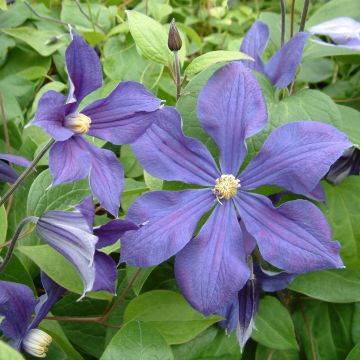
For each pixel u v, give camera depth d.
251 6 0.53
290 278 0.26
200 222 0.25
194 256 0.22
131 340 0.22
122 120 0.21
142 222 0.22
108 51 0.36
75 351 0.24
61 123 0.19
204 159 0.24
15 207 0.27
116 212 0.20
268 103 0.26
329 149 0.22
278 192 0.26
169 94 0.34
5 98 0.33
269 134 0.24
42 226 0.20
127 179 0.28
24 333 0.22
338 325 0.28
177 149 0.23
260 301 0.27
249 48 0.30
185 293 0.22
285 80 0.27
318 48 0.33
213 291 0.22
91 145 0.20
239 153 0.24
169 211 0.23
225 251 0.23
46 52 0.36
